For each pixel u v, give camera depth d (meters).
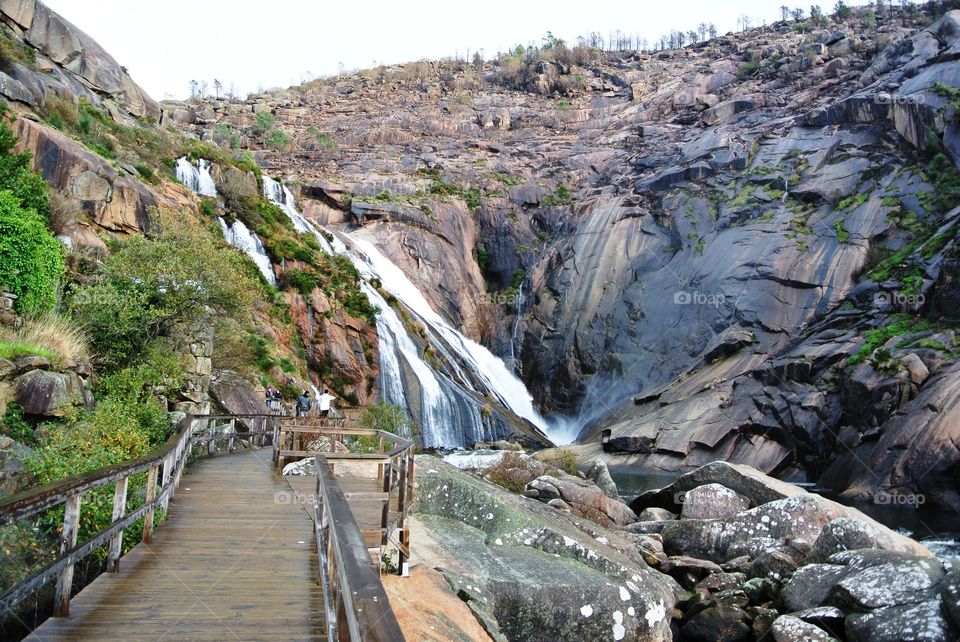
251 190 43.34
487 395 48.47
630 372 48.09
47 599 7.46
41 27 41.09
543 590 9.73
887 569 10.34
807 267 43.97
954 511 24.41
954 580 9.26
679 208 54.91
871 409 30.12
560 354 52.72
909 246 40.44
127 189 30.83
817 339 37.22
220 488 13.38
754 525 14.69
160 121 49.53
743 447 34.75
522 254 62.72
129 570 7.66
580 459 39.19
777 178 51.97
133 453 11.88
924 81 48.91
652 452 36.75
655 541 15.05
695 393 39.56
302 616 6.36
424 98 106.44
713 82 80.69
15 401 12.11
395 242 58.81
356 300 41.69
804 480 32.66
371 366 40.38
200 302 20.22
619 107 87.94
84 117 35.47
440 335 50.66
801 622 10.25
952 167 44.41
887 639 9.30
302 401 26.14
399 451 9.03
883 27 83.25
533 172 70.94
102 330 17.97
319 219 61.19
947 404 26.50
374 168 72.69
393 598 8.01
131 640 5.57
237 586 7.23
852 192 48.00
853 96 52.81
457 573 9.62
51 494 5.45
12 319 15.10
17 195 19.95
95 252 22.88
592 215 59.38
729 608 11.73
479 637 8.16
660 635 10.50
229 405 24.36
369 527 8.92
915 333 32.22
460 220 63.62
